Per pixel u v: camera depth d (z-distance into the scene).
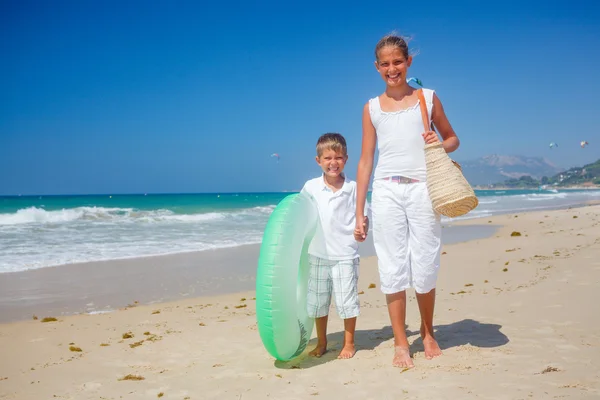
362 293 6.77
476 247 10.78
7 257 10.50
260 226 18.75
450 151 3.66
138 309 6.27
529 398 2.64
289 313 3.50
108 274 8.80
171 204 44.16
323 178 3.99
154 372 3.64
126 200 58.62
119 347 4.39
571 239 10.68
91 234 15.15
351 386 3.07
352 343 3.81
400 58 3.48
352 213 3.87
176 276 8.65
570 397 2.61
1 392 3.34
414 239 3.46
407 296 6.17
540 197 58.50
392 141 3.49
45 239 13.69
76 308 6.43
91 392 3.27
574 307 4.76
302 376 3.36
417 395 2.83
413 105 3.50
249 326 5.02
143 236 14.80
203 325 5.16
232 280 8.32
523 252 9.30
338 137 3.84
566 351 3.45
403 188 3.45
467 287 6.50
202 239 14.15
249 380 3.34
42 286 7.77
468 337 3.99
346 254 3.79
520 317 4.55
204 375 3.50
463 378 3.04
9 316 6.00
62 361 4.03
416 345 3.89
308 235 3.82
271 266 3.48
